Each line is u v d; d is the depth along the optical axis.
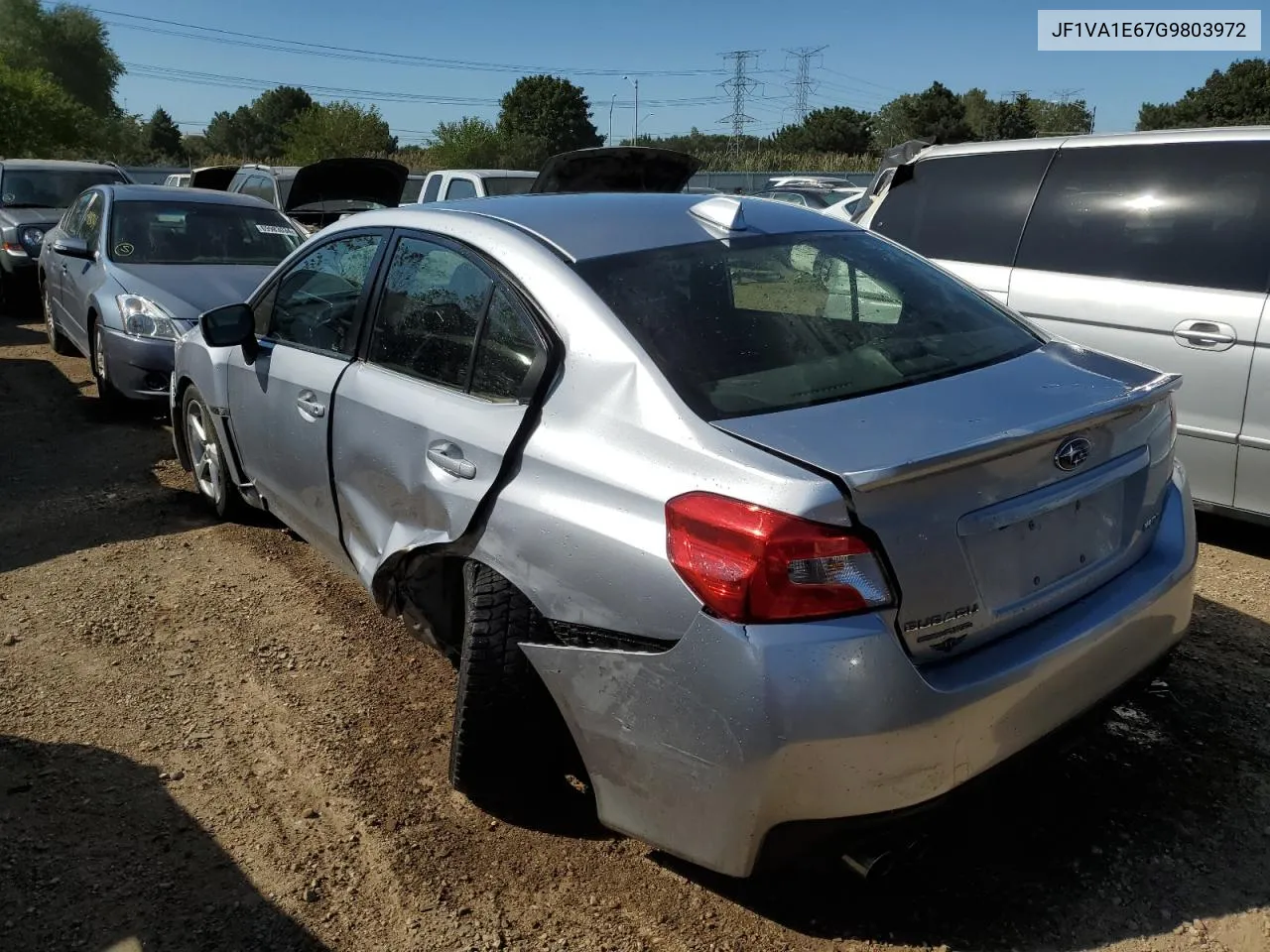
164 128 98.69
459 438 2.81
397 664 3.75
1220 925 2.41
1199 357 4.53
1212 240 4.62
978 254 5.54
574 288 2.70
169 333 6.84
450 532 2.79
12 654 3.83
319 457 3.55
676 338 2.56
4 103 30.69
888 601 2.08
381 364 3.33
